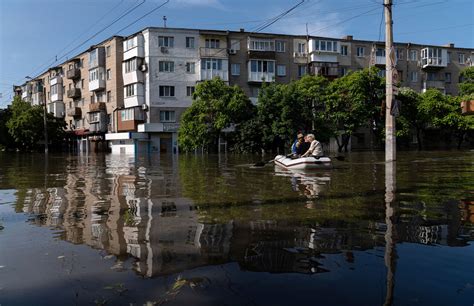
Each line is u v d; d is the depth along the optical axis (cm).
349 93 4128
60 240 451
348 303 274
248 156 3106
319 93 3981
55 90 6456
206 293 292
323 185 959
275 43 4909
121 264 362
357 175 1222
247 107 3869
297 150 1680
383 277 322
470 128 4603
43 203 731
